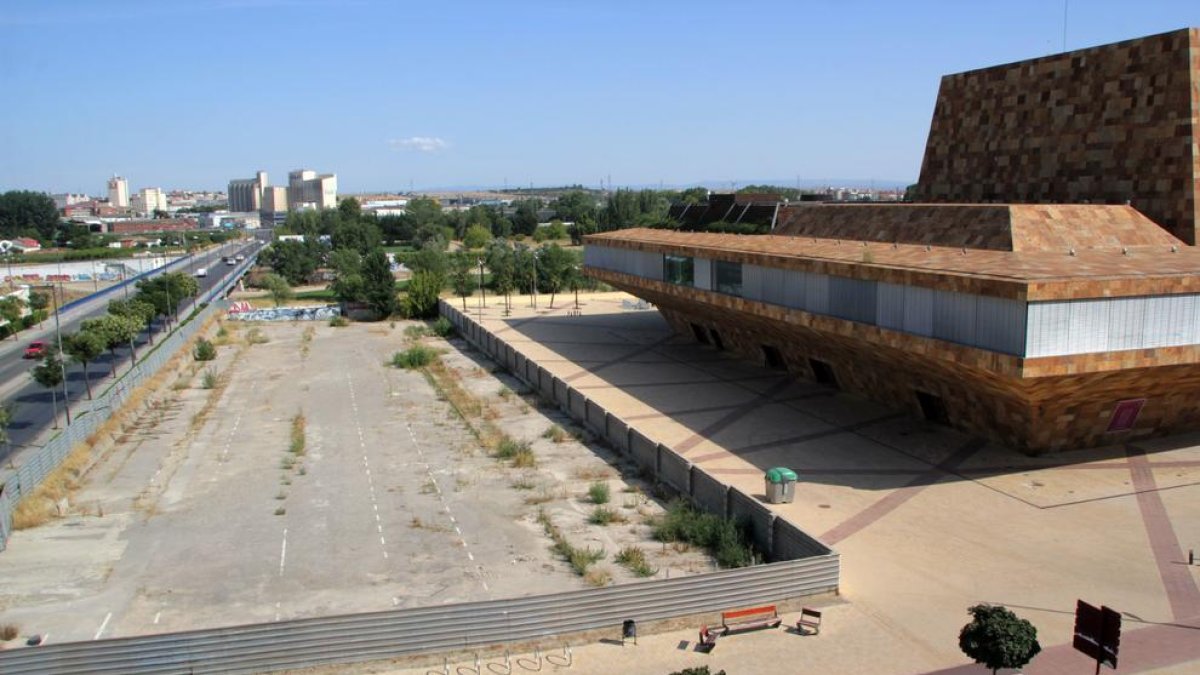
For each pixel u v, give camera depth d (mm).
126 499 35219
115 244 194250
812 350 48000
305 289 130750
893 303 34750
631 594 22281
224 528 31812
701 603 22875
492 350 66000
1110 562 26594
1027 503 31500
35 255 159625
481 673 20266
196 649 20000
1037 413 33781
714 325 60844
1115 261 32375
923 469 35531
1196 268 31156
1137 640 21719
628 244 62469
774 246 47438
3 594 26344
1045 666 20375
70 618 24766
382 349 72625
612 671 20266
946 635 22000
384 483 36656
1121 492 32312
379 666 20656
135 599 25984
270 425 47094
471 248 186875
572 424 45500
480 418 47438
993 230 36594
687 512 31078
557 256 111562
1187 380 33688
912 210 42844
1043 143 42312
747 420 43906
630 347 66500
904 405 43250
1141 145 37281
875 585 25047
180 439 44469
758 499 32594
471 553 28969
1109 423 36031
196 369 63969
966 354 30906
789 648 21328
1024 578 25531
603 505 33062
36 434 45125
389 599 25625
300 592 26281
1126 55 37750
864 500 32281
